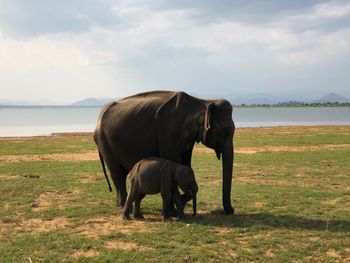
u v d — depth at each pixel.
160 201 12.20
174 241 8.36
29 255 7.64
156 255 7.54
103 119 11.33
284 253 7.63
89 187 14.64
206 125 9.78
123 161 11.09
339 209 11.04
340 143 30.06
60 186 14.77
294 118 102.88
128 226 9.52
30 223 9.96
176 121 10.25
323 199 12.27
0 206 11.68
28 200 12.38
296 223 9.64
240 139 34.00
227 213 10.45
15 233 9.10
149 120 10.49
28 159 23.38
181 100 10.38
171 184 9.71
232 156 10.29
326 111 176.25
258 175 16.78
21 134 51.34
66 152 26.97
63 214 10.77
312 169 18.25
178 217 9.85
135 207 10.22
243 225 9.42
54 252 7.81
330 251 7.82
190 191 9.81
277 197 12.48
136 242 8.33
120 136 10.84
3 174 17.72
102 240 8.48
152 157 10.27
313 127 51.03
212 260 7.32
